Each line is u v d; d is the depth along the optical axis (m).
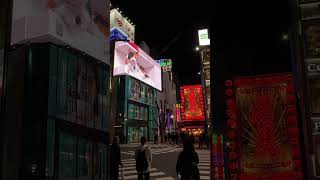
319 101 3.85
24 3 6.28
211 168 4.80
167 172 16.70
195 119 44.84
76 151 6.77
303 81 3.93
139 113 64.19
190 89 45.59
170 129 82.00
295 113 4.58
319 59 3.91
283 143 4.59
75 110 6.82
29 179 5.79
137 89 64.12
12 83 6.15
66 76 6.57
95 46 7.86
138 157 9.93
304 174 4.47
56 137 6.12
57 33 6.29
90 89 7.50
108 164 8.21
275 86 4.67
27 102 6.02
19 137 5.96
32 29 6.15
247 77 4.77
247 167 4.65
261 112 4.68
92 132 7.48
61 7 6.49
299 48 3.99
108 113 8.47
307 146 3.85
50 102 6.02
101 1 8.38
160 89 78.12
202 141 34.97
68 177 6.45
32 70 6.11
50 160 5.94
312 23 3.99
